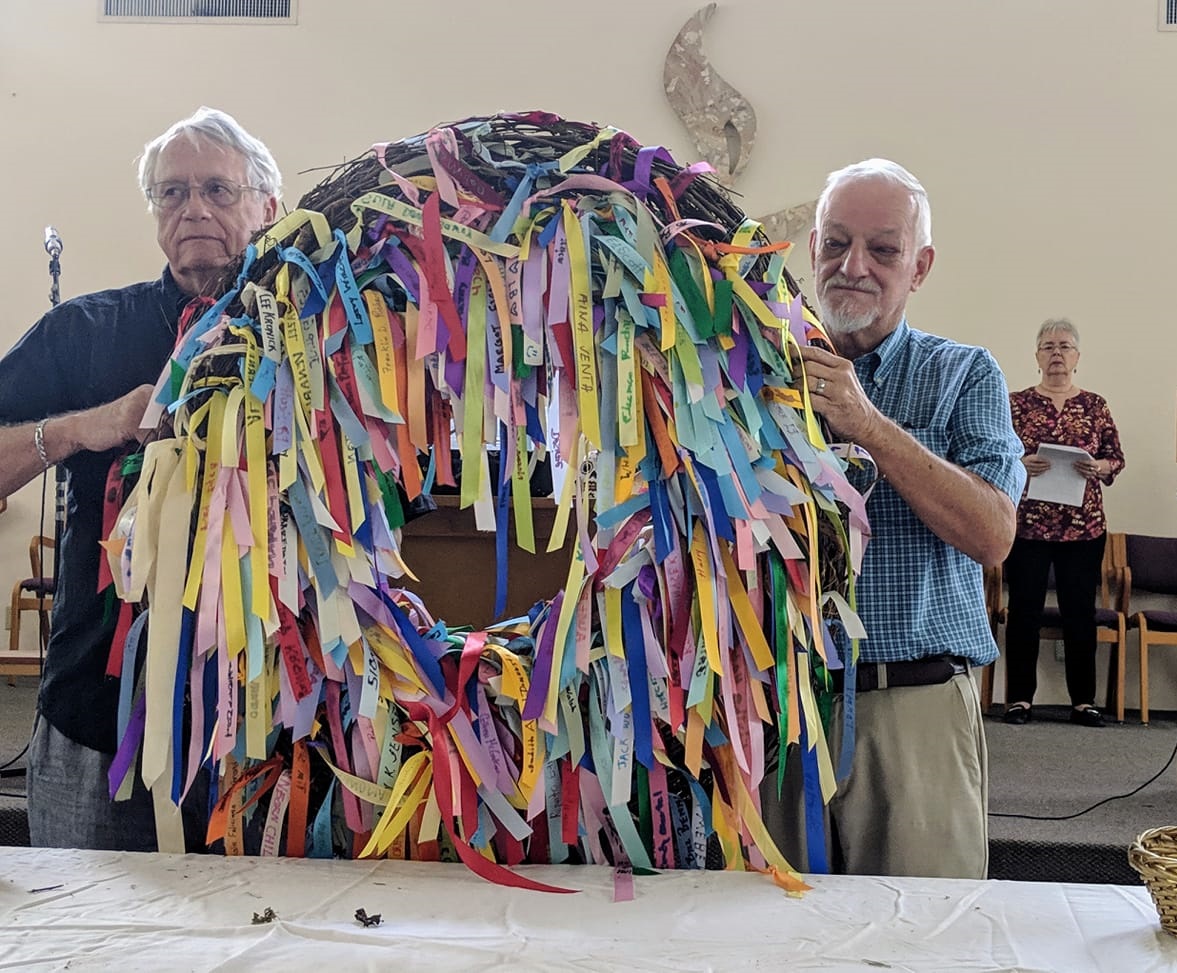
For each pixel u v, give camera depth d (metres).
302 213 1.23
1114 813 2.73
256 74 4.55
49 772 1.53
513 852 1.22
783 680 1.24
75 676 1.49
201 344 1.22
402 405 1.25
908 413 1.59
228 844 1.25
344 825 1.28
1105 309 4.47
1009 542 1.49
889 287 1.53
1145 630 4.21
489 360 1.24
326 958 0.93
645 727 1.24
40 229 4.59
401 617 1.28
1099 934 1.00
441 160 1.24
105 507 1.37
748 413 1.23
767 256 1.28
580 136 1.27
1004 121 4.46
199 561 1.21
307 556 1.23
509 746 1.28
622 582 1.25
